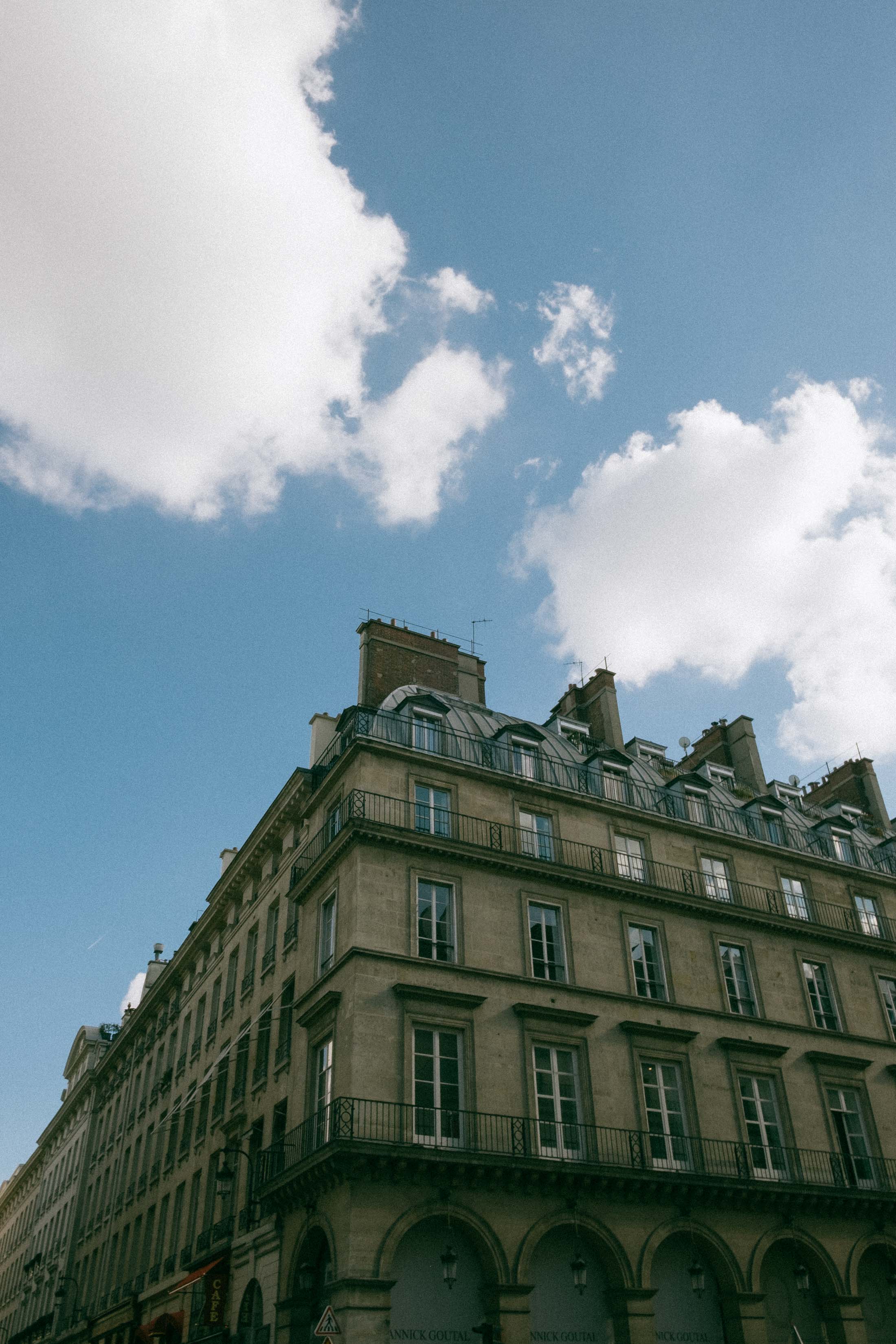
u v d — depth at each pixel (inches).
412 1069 887.7
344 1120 838.5
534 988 1000.9
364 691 1229.1
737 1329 948.0
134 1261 1535.4
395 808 1026.7
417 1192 839.7
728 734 1619.1
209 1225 1223.5
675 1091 1041.5
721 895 1229.7
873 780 1717.5
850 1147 1138.0
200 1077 1393.9
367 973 914.7
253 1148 1110.4
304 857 1146.7
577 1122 960.9
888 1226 1102.4
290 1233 933.2
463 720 1173.1
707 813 1291.8
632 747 1435.8
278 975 1163.9
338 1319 782.5
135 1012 1946.4
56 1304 1984.5
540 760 1178.6
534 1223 879.7
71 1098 2356.1
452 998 936.9
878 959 1320.1
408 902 977.5
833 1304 1021.2
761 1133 1073.5
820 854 1370.6
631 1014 1051.3
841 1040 1203.2
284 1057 1074.7
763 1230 1011.3
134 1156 1708.9
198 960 1601.9
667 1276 953.5
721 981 1147.3
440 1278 836.6
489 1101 913.5
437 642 1327.5
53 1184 2458.2
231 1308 1063.0
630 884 1125.1
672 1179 950.4
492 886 1039.0
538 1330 860.0
